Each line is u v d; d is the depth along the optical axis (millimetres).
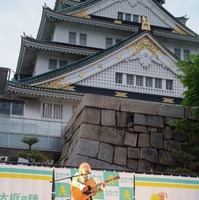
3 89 17984
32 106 32062
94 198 12555
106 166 20172
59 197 12281
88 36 41125
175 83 36219
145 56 35750
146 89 35281
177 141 21891
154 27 43500
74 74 33688
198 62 19562
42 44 36688
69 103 32906
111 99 21625
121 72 34875
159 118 22062
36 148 27359
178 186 13383
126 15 43281
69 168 12648
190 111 22438
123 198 12820
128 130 21328
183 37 42469
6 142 27141
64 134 27328
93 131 20734
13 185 12031
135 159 20797
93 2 41938
